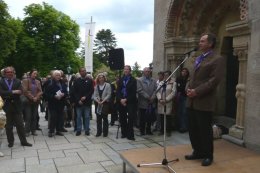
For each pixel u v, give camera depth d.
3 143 7.80
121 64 9.23
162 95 8.31
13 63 38.38
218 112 9.03
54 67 38.44
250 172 4.49
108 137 8.58
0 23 31.53
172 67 9.80
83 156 6.65
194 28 9.28
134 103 8.24
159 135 8.74
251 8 5.99
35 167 5.93
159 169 4.68
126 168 5.80
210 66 4.55
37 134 9.08
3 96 7.20
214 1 8.53
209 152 4.81
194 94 4.55
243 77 6.40
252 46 5.98
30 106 8.74
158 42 10.63
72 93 8.92
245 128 6.18
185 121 9.05
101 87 8.72
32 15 37.97
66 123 10.42
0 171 5.71
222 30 8.71
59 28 38.97
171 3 9.42
